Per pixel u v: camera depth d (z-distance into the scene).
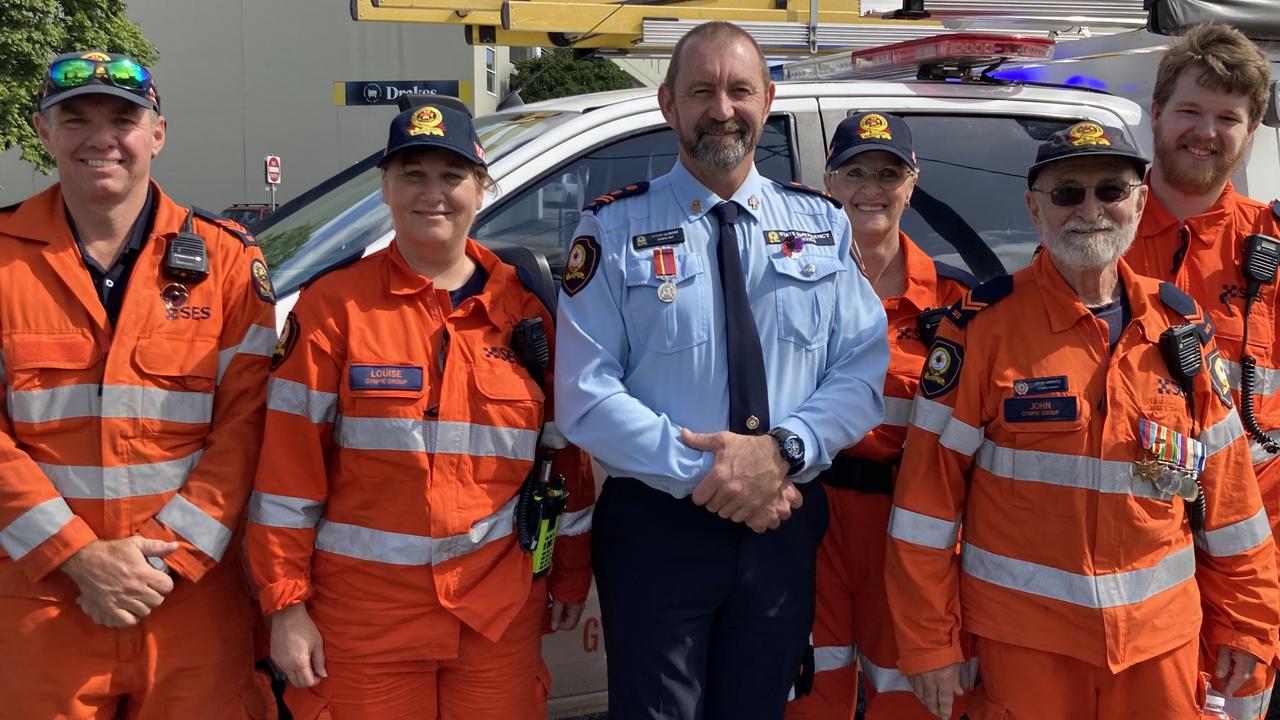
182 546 1.94
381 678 1.99
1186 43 2.54
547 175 2.68
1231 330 2.48
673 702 1.98
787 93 3.02
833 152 2.56
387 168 2.05
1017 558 2.02
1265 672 2.20
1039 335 2.05
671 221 2.09
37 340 1.90
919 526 2.10
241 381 2.06
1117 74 3.65
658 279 2.02
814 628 2.48
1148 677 1.99
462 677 2.06
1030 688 2.01
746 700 2.05
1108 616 1.94
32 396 1.90
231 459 2.02
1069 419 1.97
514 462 2.07
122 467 1.93
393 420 1.95
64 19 17.56
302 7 23.16
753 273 2.08
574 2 4.00
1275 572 2.14
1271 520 2.50
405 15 4.09
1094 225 2.00
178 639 1.99
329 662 1.99
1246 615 2.11
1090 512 1.97
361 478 1.97
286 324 2.02
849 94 3.06
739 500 1.92
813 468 2.04
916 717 2.41
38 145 17.20
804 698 2.47
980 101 3.15
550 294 2.28
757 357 2.02
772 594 2.04
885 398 2.41
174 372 1.98
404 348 1.99
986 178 3.12
